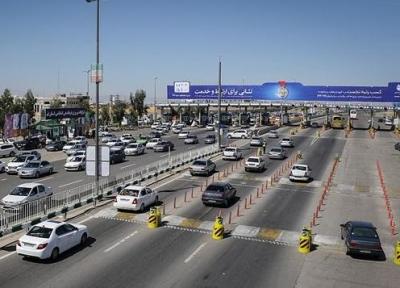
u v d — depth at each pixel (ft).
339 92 290.15
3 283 54.44
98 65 102.83
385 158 191.52
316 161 180.24
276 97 300.20
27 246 61.26
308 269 63.31
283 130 329.11
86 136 276.00
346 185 131.75
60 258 64.08
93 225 82.33
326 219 92.48
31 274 57.67
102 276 57.77
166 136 297.74
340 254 70.54
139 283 55.88
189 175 142.61
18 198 90.02
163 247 70.85
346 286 57.62
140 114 431.84
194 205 101.30
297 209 100.63
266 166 165.48
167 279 57.52
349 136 285.43
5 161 170.60
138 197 92.43
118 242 72.59
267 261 66.03
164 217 89.71
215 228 76.28
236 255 68.23
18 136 249.34
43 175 137.90
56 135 256.52
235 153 179.52
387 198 112.78
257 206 102.58
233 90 307.17
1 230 73.31
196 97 314.14
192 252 68.90
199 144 242.78
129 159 181.16
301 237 71.15
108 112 404.98
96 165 102.58
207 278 58.39
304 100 295.28
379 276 61.67
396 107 358.64
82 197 101.35
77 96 480.23
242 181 134.82
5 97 272.92
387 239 80.43
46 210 87.40
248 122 409.49
